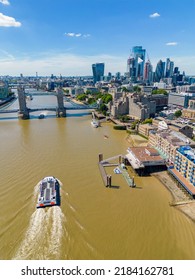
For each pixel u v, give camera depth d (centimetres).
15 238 6594
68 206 8144
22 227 7031
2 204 8169
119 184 9944
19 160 12388
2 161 12206
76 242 6506
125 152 14125
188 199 8812
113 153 13912
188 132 16200
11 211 7769
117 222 7406
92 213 7819
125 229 7100
